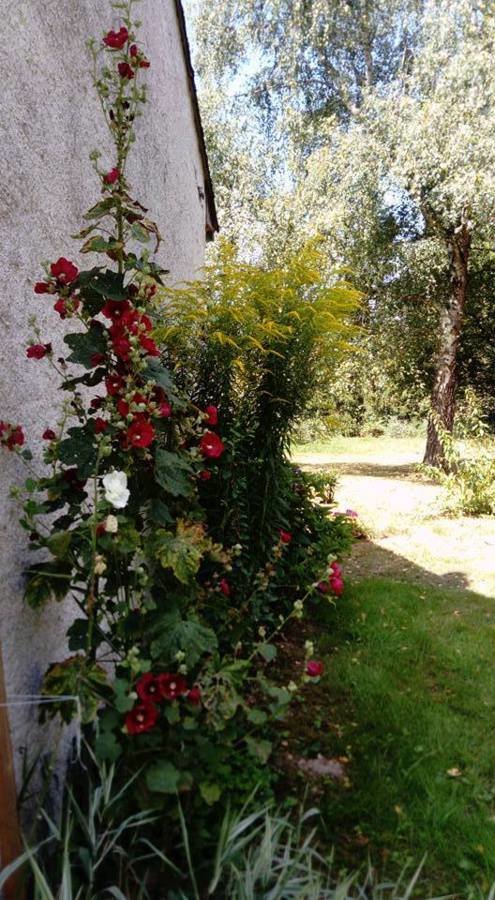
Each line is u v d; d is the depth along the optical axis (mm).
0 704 1186
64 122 1938
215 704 1422
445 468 9000
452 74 7219
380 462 11234
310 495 4004
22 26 1615
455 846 1774
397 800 1960
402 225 9383
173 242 4160
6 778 1194
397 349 10039
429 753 2193
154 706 1321
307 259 2816
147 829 1448
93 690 1396
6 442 1391
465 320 10281
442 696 2652
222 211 10477
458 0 7418
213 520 2637
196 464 2033
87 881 1309
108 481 1429
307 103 10289
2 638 1386
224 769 1492
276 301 2643
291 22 9352
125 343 1505
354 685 2674
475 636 3316
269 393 2684
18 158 1573
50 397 1777
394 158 8023
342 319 3037
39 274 1700
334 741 2252
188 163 5094
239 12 9828
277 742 2174
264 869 1344
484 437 7148
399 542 5520
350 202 8672
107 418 2094
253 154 10922
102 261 2363
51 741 1597
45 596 1451
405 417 14188
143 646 1545
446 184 7418
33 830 1312
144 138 3213
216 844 1482
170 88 4090
